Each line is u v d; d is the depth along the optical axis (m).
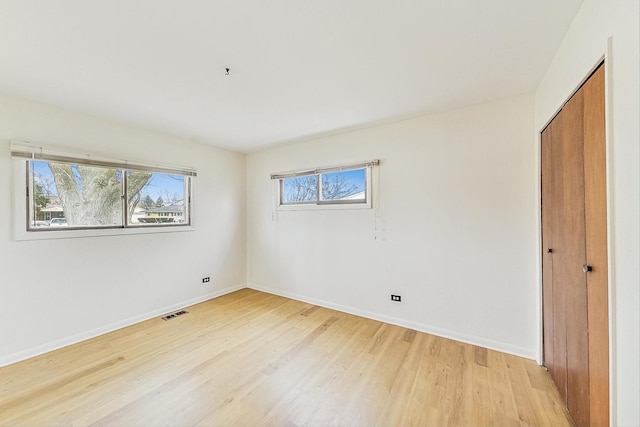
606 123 1.04
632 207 0.91
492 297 2.37
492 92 2.19
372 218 3.04
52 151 2.36
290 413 1.61
